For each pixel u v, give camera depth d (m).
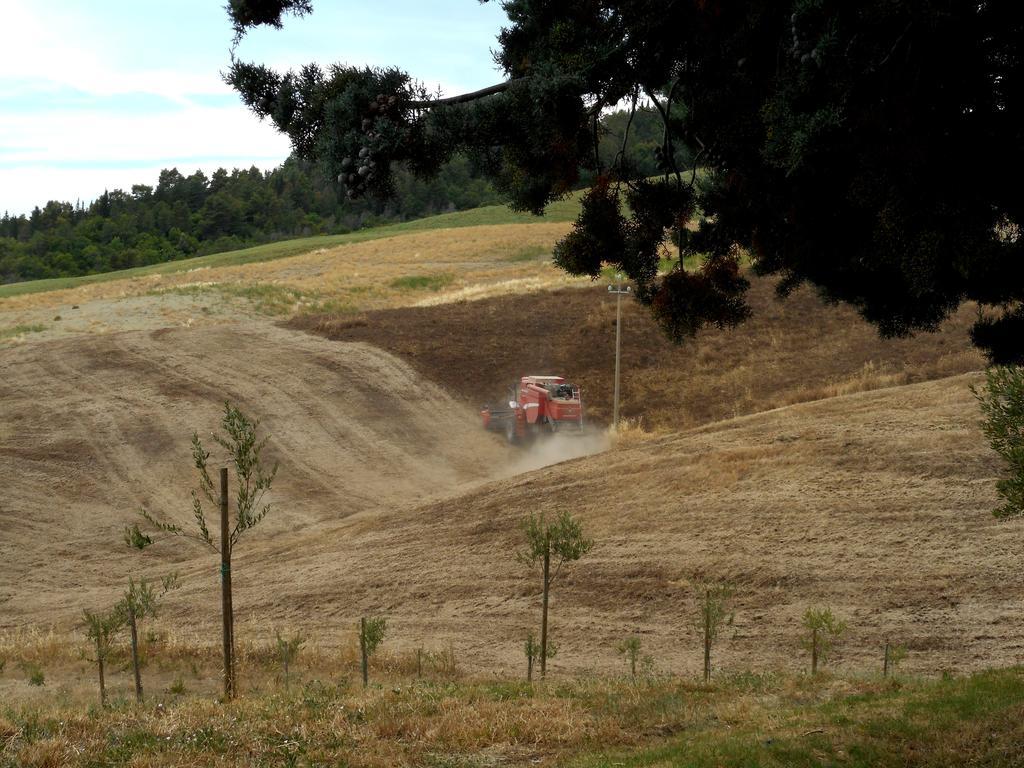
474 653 19.92
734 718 11.48
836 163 11.12
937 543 21.42
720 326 14.42
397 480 38.84
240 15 11.66
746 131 12.15
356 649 20.05
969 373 32.75
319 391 46.69
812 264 13.70
